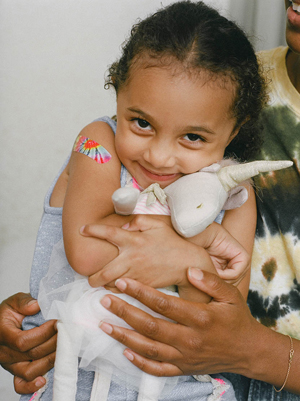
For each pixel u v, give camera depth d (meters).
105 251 0.93
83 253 0.93
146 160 0.97
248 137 1.18
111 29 2.24
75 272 1.02
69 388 0.91
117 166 1.06
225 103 0.95
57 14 2.21
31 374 1.02
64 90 2.30
